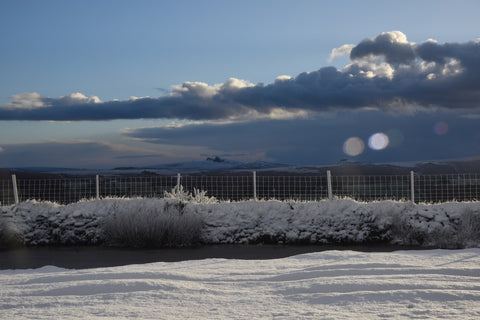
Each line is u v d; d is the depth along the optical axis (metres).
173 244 14.66
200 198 17.66
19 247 14.82
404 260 8.66
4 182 18.16
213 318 5.28
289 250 13.61
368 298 5.93
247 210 16.31
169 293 6.37
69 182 18.36
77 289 6.61
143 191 18.20
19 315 5.48
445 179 17.34
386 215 15.39
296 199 17.25
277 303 5.87
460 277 6.99
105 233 15.15
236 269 8.17
